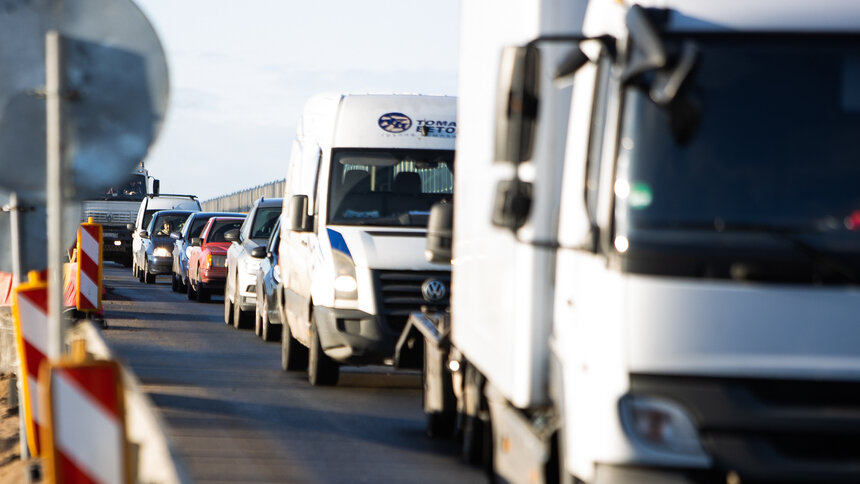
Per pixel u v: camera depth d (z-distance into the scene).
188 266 103.00
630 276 18.58
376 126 48.03
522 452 23.95
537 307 22.77
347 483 29.44
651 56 18.09
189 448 33.41
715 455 18.27
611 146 19.23
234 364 54.66
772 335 18.36
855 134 18.92
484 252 26.97
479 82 28.19
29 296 27.61
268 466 31.22
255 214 76.69
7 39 21.17
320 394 45.34
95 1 21.17
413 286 45.44
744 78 19.08
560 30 23.00
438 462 32.34
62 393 17.14
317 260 46.47
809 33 19.28
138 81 21.30
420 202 47.16
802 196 18.69
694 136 18.86
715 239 18.52
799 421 18.23
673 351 18.38
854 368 18.31
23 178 21.78
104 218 165.62
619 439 18.39
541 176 22.78
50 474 17.27
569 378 20.55
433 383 35.22
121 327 72.19
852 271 18.41
